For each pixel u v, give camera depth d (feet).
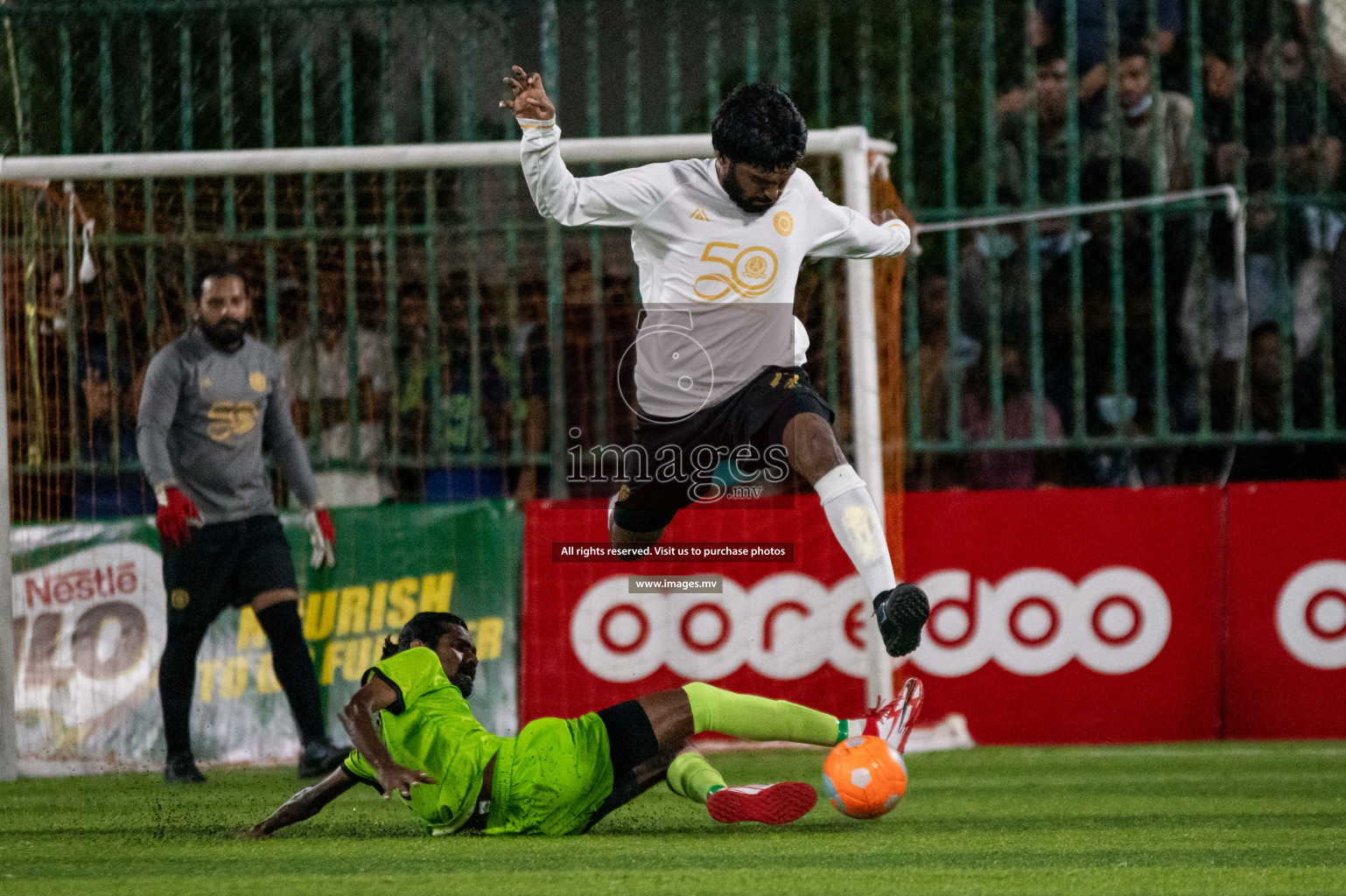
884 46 92.27
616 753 46.73
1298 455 89.81
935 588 79.30
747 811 44.93
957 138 92.07
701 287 49.42
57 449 80.79
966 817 51.75
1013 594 79.56
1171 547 80.02
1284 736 79.61
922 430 90.33
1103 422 90.48
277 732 76.18
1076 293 85.71
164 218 88.53
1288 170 90.33
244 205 89.71
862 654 79.15
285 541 72.69
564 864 40.29
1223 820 50.52
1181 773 66.13
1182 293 89.40
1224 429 89.61
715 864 40.06
